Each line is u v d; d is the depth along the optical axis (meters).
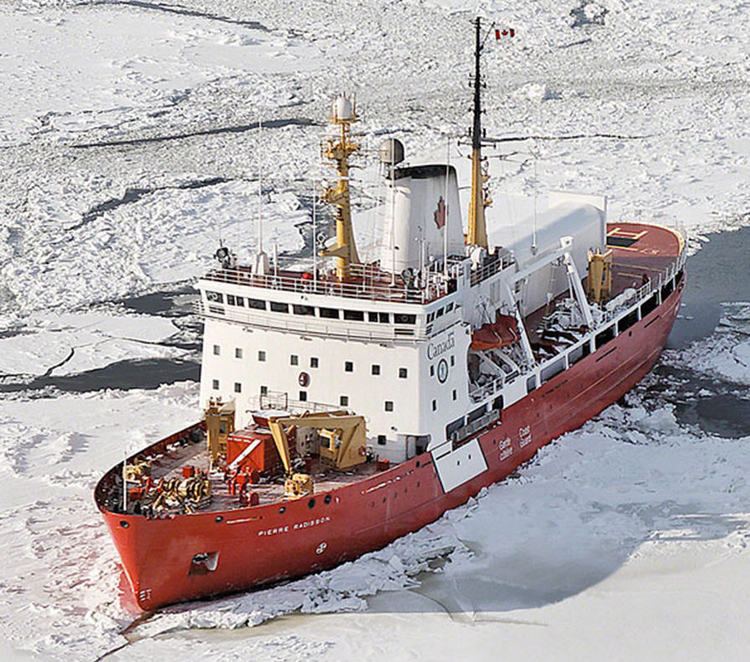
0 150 101.69
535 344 48.16
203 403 42.44
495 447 43.28
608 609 35.50
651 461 45.38
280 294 39.78
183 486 36.19
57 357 59.88
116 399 53.59
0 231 80.44
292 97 118.50
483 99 115.56
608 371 51.03
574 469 44.94
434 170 43.53
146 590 35.00
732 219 80.50
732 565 37.56
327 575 37.62
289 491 36.50
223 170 95.44
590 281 52.72
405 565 38.25
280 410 39.91
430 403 39.84
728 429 49.88
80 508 42.09
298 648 33.53
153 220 82.50
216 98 118.44
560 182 89.50
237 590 36.50
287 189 89.75
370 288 39.94
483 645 33.78
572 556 38.47
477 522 40.62
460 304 41.84
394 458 40.00
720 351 58.53
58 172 95.00
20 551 39.06
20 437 48.50
